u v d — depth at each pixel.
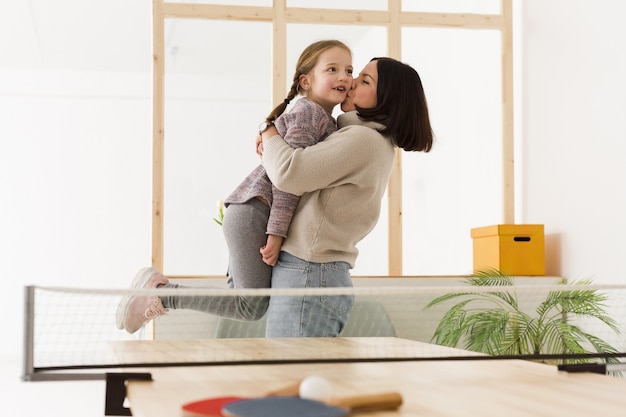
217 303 2.54
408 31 5.26
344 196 2.37
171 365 1.52
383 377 1.39
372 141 2.34
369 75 2.51
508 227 4.68
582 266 4.47
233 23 5.17
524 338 3.97
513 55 5.26
